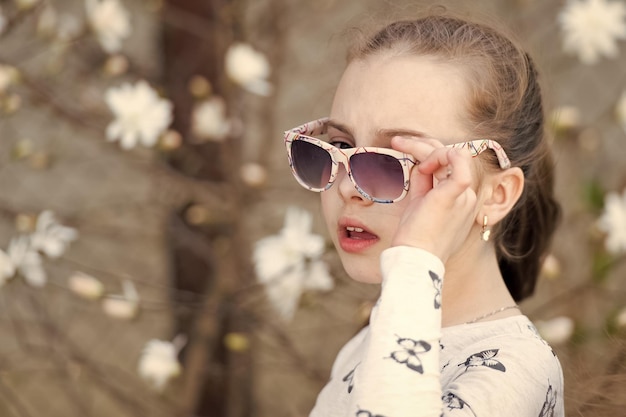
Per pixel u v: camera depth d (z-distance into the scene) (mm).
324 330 2898
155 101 2508
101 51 2992
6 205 3131
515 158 1380
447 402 1131
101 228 3219
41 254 2309
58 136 3211
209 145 3012
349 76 1356
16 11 2730
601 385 1633
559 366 1271
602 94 3455
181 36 3031
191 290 3086
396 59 1317
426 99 1287
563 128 2498
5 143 3213
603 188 2672
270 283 2408
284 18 3201
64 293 3186
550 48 2928
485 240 1328
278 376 3303
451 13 1617
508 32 1482
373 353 1123
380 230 1288
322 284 2389
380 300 1151
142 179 3549
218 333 2914
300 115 3279
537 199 1560
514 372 1175
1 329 3170
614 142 3125
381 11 1729
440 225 1176
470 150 1249
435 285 1155
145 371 2424
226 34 2986
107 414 3121
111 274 2475
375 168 1260
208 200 2928
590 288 2518
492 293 1351
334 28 3182
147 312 3107
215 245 2848
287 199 3152
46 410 3154
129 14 3127
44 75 2832
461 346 1250
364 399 1101
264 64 2695
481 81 1315
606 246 2443
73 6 3100
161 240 3439
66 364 2670
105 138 2877
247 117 3148
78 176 3553
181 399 2861
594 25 2559
